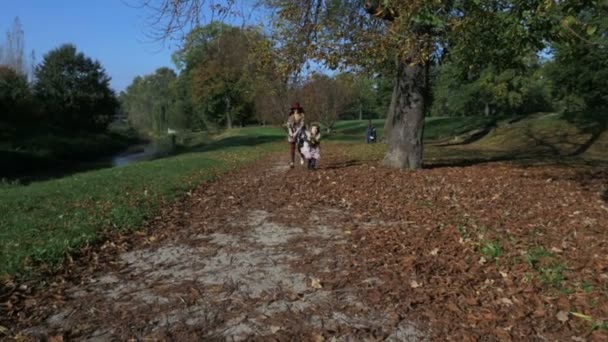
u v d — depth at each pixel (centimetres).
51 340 397
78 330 418
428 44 1052
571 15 560
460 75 1357
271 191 1097
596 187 1081
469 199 944
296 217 830
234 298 486
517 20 841
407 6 858
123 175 1405
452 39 1083
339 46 1184
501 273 534
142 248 658
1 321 427
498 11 971
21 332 411
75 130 5122
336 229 745
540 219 777
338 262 588
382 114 7662
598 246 624
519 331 411
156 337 406
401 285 509
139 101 9738
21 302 468
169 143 5316
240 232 737
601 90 3231
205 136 5794
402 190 1048
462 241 650
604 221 758
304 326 425
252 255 624
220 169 1630
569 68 3141
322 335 407
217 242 686
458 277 528
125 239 693
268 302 475
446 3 962
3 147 3016
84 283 527
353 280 527
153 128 8762
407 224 761
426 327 421
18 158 2819
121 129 7544
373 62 1246
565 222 755
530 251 599
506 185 1105
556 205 887
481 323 425
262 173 1479
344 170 1387
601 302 456
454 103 5841
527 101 5716
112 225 752
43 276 536
